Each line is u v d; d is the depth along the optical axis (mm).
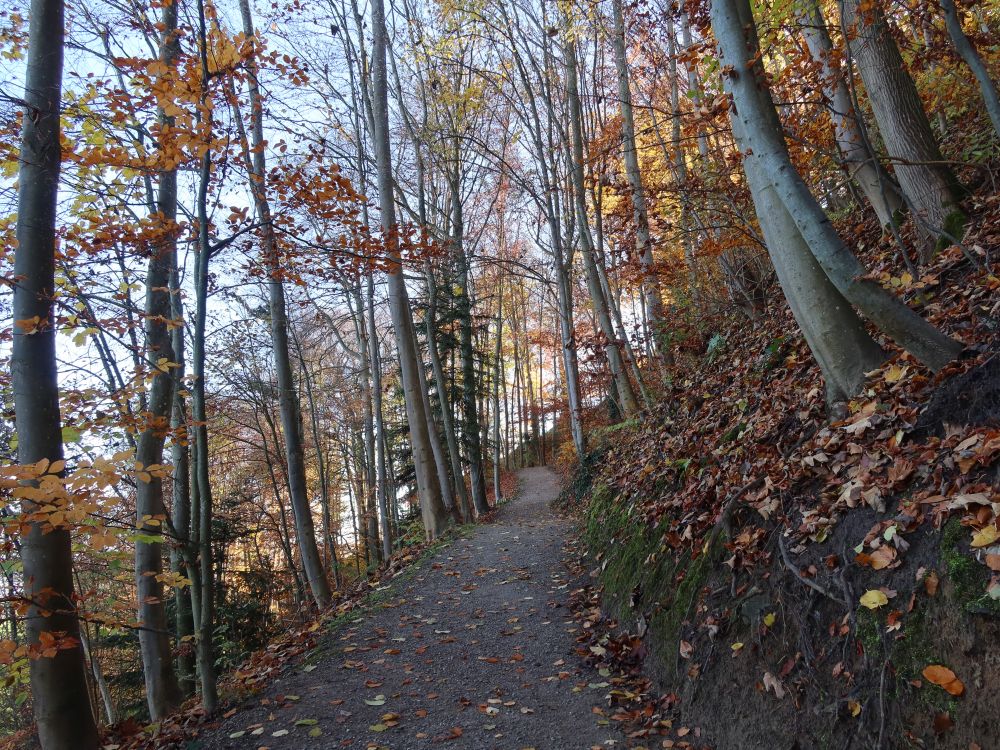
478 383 20156
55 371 3883
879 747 2561
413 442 12633
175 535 4559
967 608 2391
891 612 2719
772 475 4250
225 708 4695
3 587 5027
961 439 3014
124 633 12547
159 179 5926
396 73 15062
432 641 5656
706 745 3430
